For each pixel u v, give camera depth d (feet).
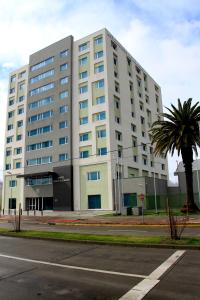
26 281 23.98
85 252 36.52
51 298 19.69
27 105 217.15
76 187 175.32
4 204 215.92
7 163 222.69
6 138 228.22
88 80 184.96
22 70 230.89
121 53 200.75
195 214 104.22
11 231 61.87
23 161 208.95
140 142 204.33
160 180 176.55
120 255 33.73
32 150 204.54
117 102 184.75
